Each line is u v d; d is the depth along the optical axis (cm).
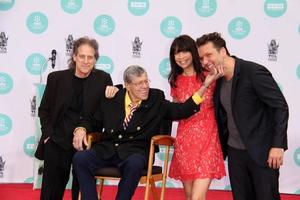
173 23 496
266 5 489
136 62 502
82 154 308
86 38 329
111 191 480
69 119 329
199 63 326
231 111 293
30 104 505
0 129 506
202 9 494
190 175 319
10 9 499
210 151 317
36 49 502
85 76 333
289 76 490
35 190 476
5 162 509
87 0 499
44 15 500
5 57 502
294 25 488
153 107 327
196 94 311
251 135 283
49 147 329
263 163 281
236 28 492
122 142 324
